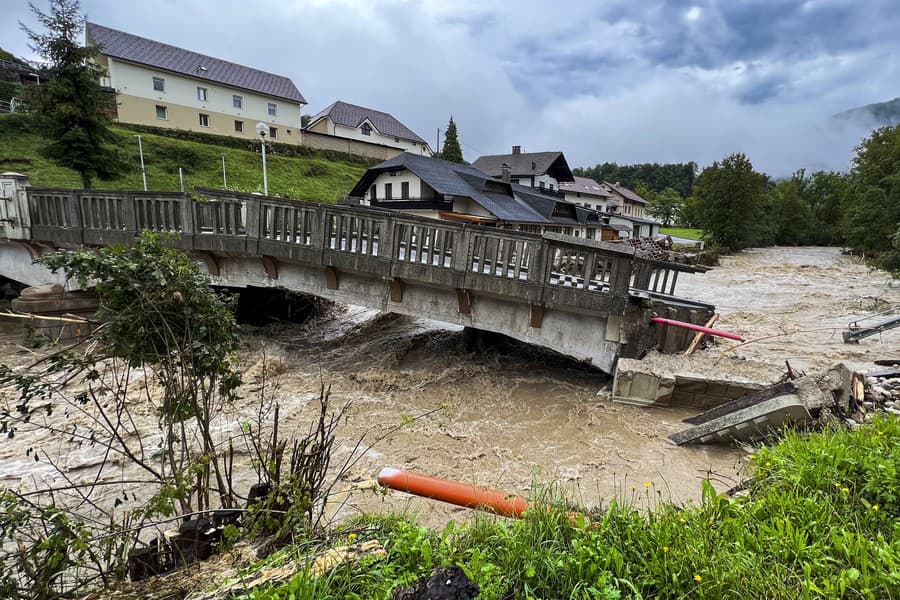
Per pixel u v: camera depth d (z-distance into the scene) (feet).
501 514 9.98
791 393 18.39
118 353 11.07
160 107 119.85
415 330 39.27
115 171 56.18
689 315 27.14
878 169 97.09
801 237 180.65
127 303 10.91
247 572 7.43
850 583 6.95
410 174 96.27
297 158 135.03
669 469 17.61
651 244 92.43
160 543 9.40
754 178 132.05
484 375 28.66
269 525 8.84
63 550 7.98
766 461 12.32
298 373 29.63
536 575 7.40
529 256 25.20
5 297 44.75
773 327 42.22
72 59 51.19
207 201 32.07
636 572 7.65
